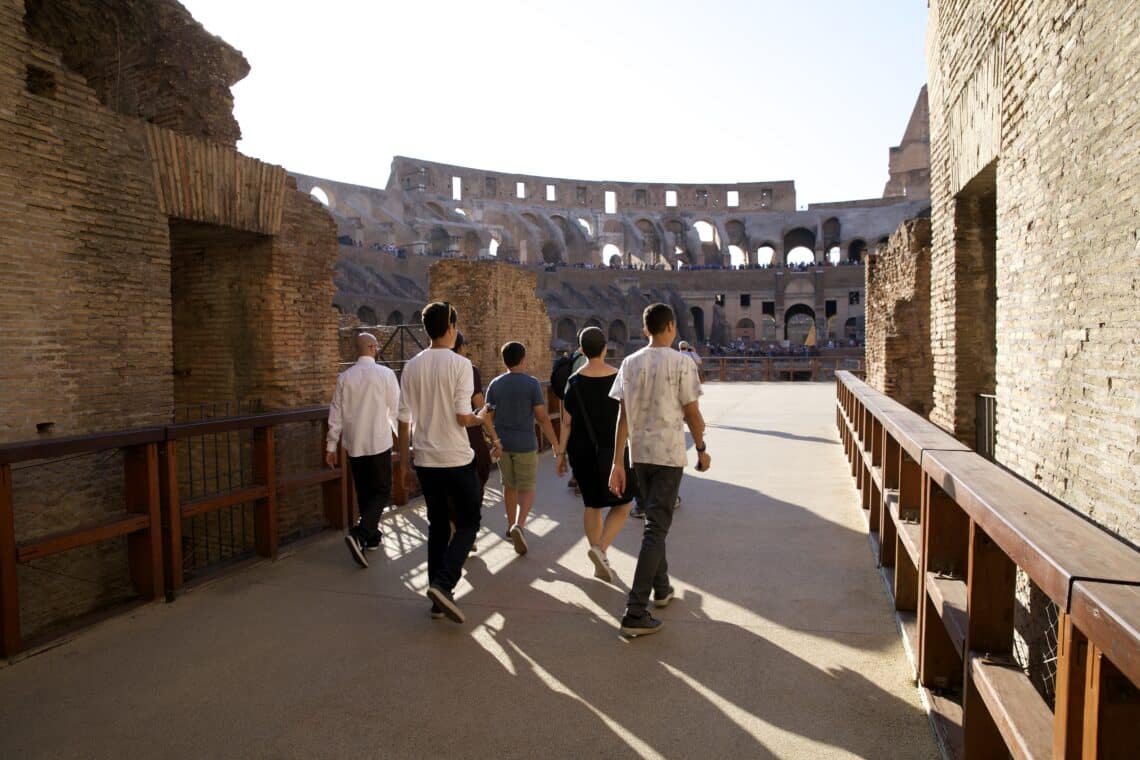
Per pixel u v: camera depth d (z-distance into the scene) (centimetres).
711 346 5116
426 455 478
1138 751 155
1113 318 376
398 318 4097
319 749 311
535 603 486
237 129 897
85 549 606
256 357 820
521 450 609
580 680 372
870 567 557
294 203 832
